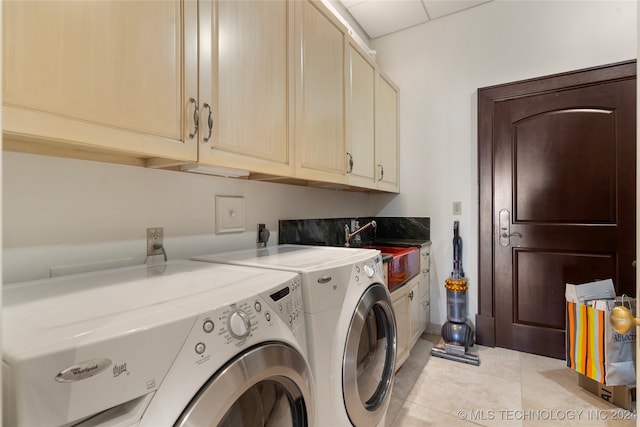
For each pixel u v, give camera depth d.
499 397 1.79
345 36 1.87
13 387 0.40
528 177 2.37
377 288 1.32
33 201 0.90
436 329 2.77
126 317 0.56
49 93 0.66
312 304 0.98
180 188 1.31
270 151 1.28
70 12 0.70
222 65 1.06
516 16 2.44
